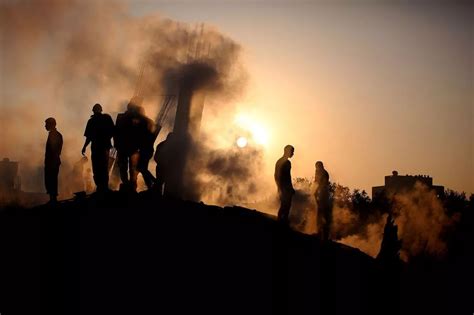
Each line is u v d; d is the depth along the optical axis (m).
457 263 37.44
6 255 20.09
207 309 18.53
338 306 20.33
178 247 21.47
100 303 18.19
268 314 18.94
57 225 22.44
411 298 23.48
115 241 21.38
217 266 20.91
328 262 23.11
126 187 25.89
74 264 19.97
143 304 18.41
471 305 24.20
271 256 22.44
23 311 17.38
